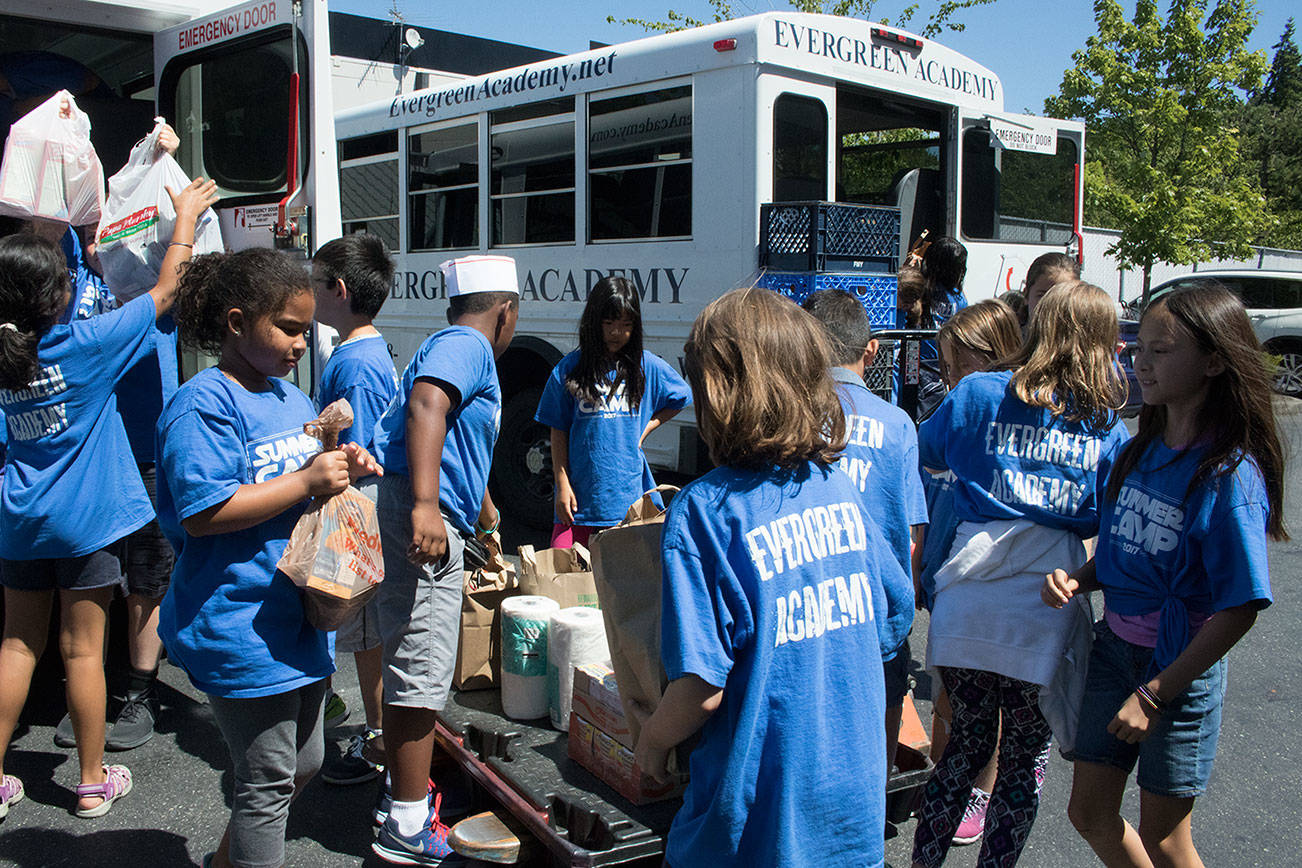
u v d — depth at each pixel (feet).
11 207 12.59
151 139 12.55
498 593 11.16
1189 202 48.55
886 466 7.88
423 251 24.85
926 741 10.32
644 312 19.88
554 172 21.43
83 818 10.69
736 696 5.65
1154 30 48.73
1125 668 7.65
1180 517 7.25
